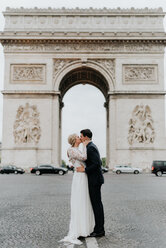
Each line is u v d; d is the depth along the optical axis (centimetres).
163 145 8056
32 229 1541
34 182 4716
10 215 1914
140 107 8181
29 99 8212
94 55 8419
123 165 7975
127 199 2675
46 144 8069
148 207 2228
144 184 4288
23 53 8369
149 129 8112
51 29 8444
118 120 8156
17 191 3319
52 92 8219
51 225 1633
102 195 2970
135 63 8369
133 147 8038
